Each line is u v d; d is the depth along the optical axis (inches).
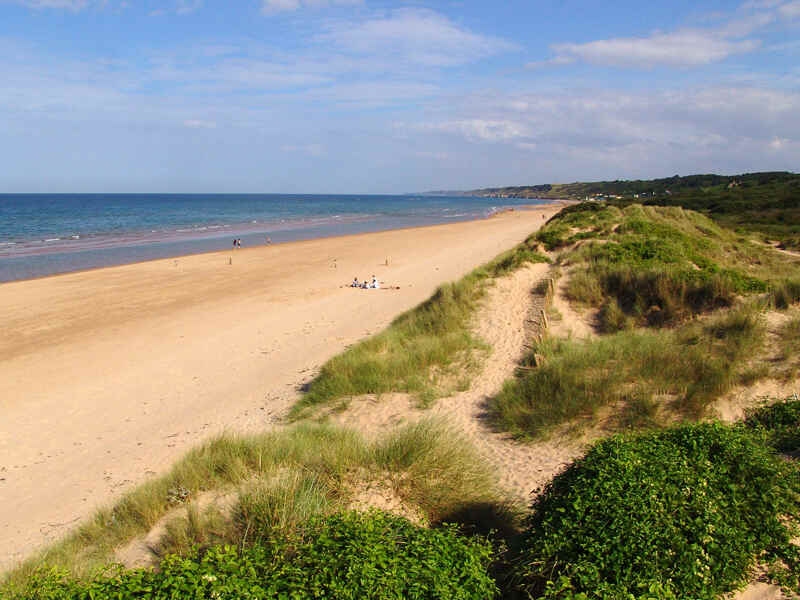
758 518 156.9
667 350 356.2
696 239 820.6
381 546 142.6
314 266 1170.6
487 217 3196.4
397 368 429.1
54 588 144.3
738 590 145.1
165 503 242.7
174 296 884.6
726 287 473.1
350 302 805.2
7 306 822.5
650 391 311.0
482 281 657.0
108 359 584.1
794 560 149.6
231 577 133.8
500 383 398.0
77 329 700.7
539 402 328.8
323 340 614.9
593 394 314.8
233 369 540.1
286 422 383.9
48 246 1583.4
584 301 552.1
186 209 4045.3
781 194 1862.7
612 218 1008.9
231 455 276.8
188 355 589.9
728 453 178.2
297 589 130.4
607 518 146.3
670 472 163.9
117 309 800.9
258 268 1154.7
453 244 1560.0
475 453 270.5
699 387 304.5
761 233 1200.2
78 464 358.3
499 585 155.6
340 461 237.9
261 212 3690.9
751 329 373.1
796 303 425.4
